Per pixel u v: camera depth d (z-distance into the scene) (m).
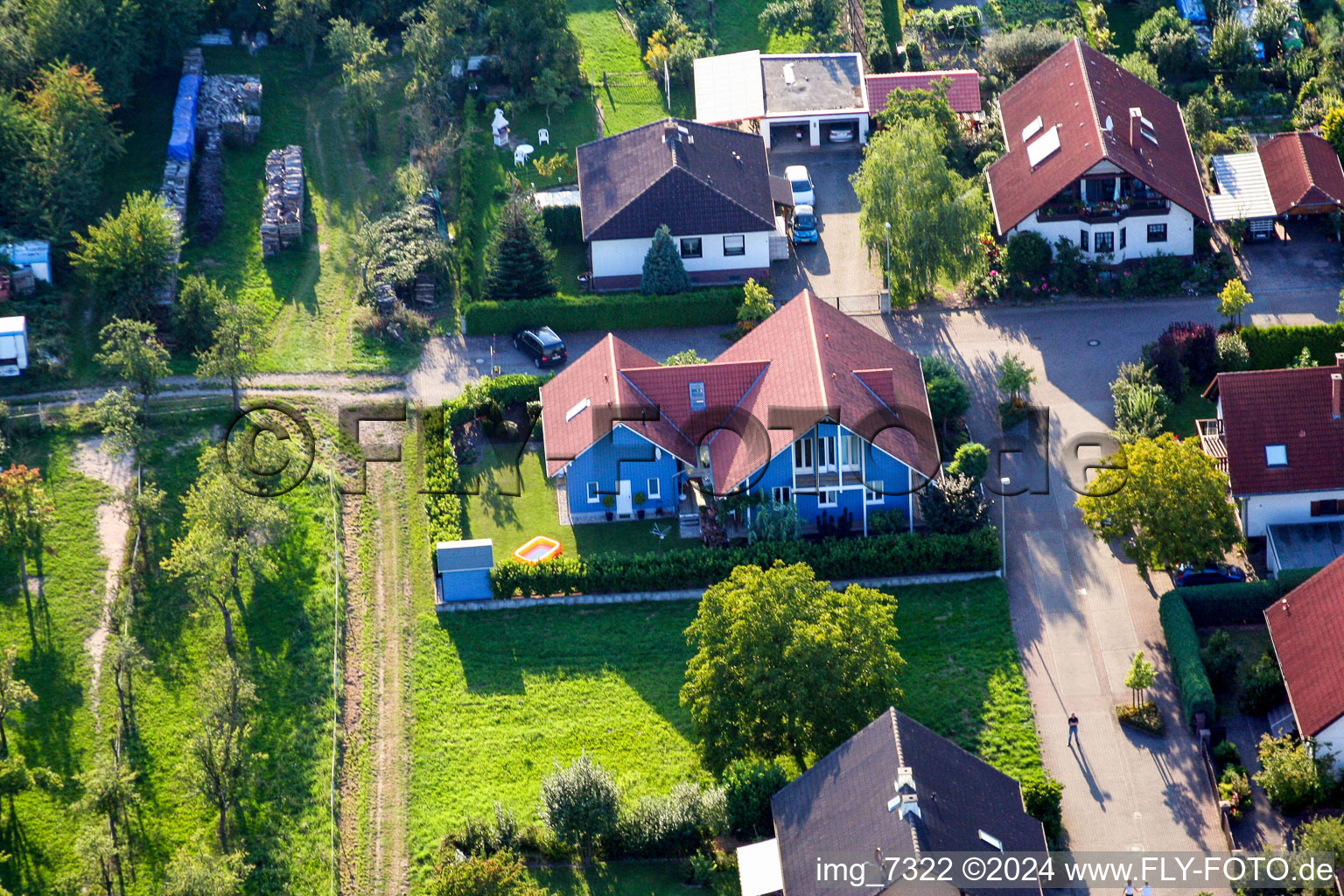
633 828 75.69
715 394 94.12
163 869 75.75
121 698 80.88
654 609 89.50
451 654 87.12
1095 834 76.44
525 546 92.00
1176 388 99.25
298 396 101.44
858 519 93.00
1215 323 104.88
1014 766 79.38
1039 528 92.31
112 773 74.88
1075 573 89.81
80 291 106.31
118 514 92.00
